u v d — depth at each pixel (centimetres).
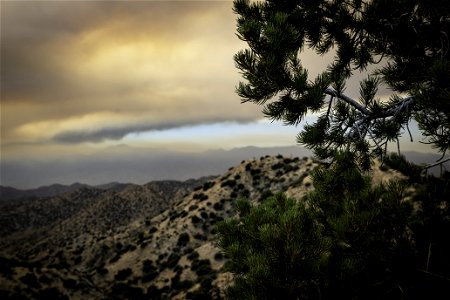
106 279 4625
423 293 297
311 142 351
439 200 369
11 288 2788
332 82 337
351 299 303
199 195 6381
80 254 6838
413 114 348
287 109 309
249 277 264
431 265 302
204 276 3169
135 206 14212
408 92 427
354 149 365
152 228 5766
